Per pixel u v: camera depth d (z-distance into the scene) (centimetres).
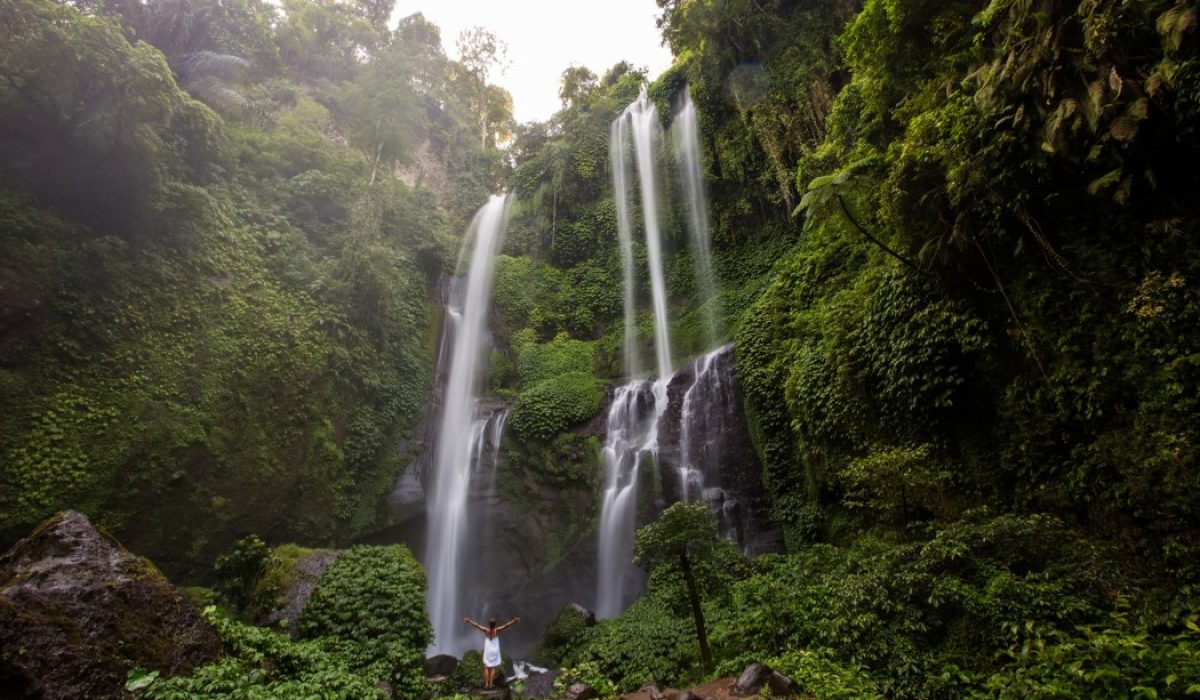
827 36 1670
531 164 2677
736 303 1834
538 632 1431
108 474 968
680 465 1484
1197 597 453
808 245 1408
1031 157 594
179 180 1318
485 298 2228
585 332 2184
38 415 929
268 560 836
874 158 813
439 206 2689
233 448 1173
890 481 761
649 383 1744
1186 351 508
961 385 759
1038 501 653
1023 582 513
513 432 1734
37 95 1020
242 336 1281
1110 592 499
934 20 794
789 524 1187
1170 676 316
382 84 2092
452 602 1536
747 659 617
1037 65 562
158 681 400
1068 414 616
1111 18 498
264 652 568
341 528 1388
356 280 1593
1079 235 607
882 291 870
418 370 1783
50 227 1039
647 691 647
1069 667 367
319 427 1367
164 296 1173
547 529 1554
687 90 2275
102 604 431
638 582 1379
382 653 733
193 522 1073
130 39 1889
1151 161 533
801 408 1126
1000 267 690
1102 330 582
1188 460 496
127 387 1053
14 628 363
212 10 2212
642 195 2328
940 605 539
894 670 499
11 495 859
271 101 2158
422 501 1616
